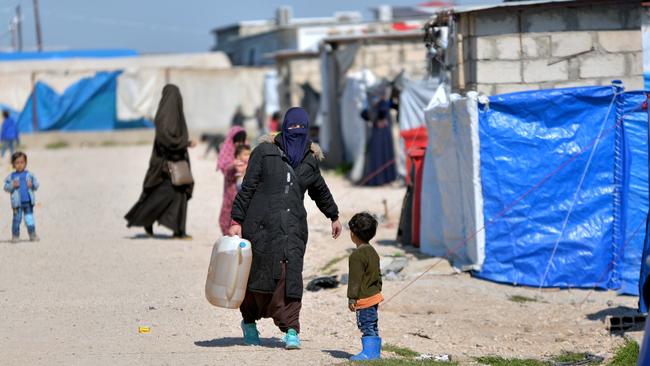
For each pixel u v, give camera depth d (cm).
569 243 2328
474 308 2136
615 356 1688
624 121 2336
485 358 1656
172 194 3109
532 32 2656
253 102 8969
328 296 2212
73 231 3325
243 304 1602
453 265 2503
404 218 2875
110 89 8681
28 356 1515
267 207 1535
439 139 2525
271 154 1542
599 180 2339
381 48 5341
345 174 5212
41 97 8575
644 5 2630
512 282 2342
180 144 3080
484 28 2662
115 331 1759
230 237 1542
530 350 1767
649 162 1870
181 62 9444
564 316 2067
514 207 2355
